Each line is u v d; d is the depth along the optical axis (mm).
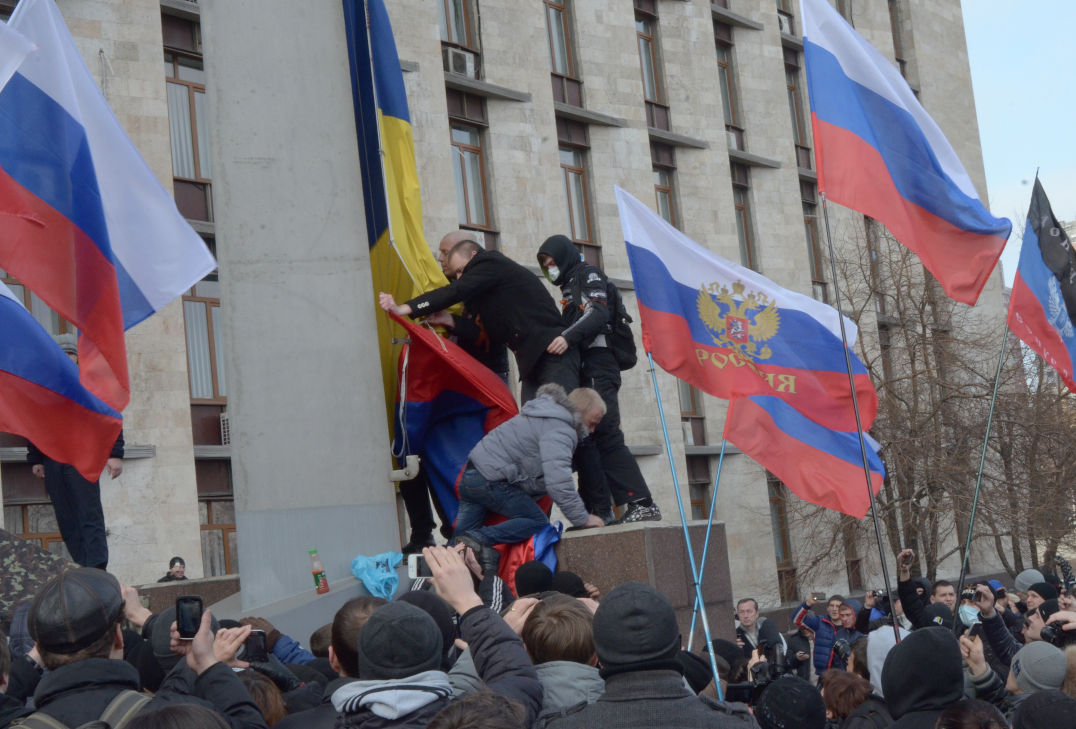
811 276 32844
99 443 7031
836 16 8586
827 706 5832
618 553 8445
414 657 3717
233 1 8133
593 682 4078
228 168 8016
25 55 6164
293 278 7945
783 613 28875
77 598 3678
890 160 8516
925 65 39062
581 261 9195
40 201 6645
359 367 7965
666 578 8523
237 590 11945
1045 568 29328
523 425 7699
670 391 27703
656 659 3477
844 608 12797
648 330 8320
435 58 24438
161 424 20234
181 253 7234
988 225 8461
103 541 9102
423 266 9000
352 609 4367
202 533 21109
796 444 8391
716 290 8492
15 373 6938
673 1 30547
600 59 28359
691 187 29984
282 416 7820
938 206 8508
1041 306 8602
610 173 28078
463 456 8656
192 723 3096
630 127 28516
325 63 8211
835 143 8508
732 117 32250
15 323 6988
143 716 3129
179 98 21766
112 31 20531
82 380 6961
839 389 8469
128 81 20578
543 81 26719
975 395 27750
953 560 34625
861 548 29469
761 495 29375
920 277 30047
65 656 3664
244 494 7785
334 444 7840
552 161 26578
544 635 4188
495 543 7746
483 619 4090
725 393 8383
